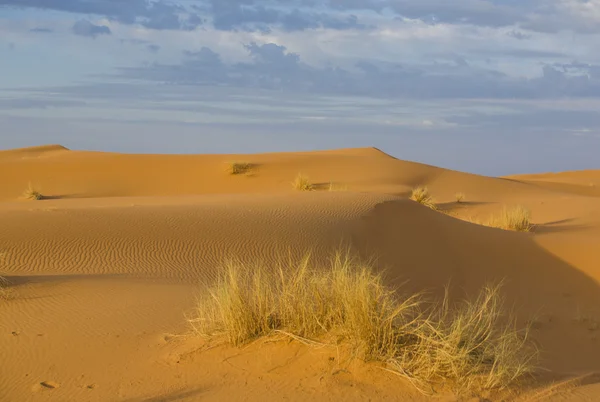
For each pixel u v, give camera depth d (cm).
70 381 666
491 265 1614
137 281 1251
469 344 639
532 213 3139
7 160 5419
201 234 1667
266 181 4625
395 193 4106
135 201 2548
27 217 1778
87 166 5081
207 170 4956
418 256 1650
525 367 669
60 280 1202
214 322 756
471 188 4678
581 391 619
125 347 770
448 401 569
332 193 2355
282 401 572
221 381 627
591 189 5669
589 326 1196
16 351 769
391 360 622
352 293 674
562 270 1589
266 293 740
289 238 1659
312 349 667
